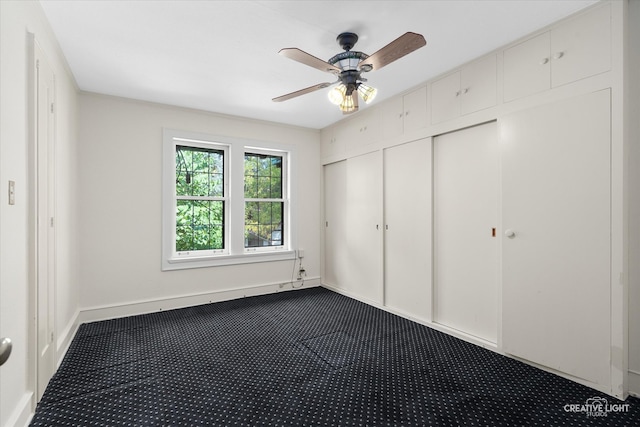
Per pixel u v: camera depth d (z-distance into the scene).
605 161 1.92
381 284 3.64
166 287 3.65
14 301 1.51
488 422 1.68
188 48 2.43
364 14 2.03
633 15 1.88
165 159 3.64
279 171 4.57
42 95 1.91
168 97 3.44
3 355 0.74
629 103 1.90
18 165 1.57
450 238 2.92
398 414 1.75
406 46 1.79
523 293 2.32
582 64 2.01
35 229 1.75
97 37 2.27
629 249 1.90
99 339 2.77
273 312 3.54
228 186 4.10
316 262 4.77
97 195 3.29
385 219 3.62
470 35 2.28
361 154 3.96
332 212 4.60
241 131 4.14
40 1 1.87
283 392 1.96
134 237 3.48
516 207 2.36
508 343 2.41
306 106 3.73
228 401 1.86
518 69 2.34
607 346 1.91
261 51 2.48
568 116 2.07
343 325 3.13
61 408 1.79
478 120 2.61
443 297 2.99
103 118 3.33
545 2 1.93
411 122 3.25
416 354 2.48
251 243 4.31
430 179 3.06
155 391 1.96
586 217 2.00
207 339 2.78
